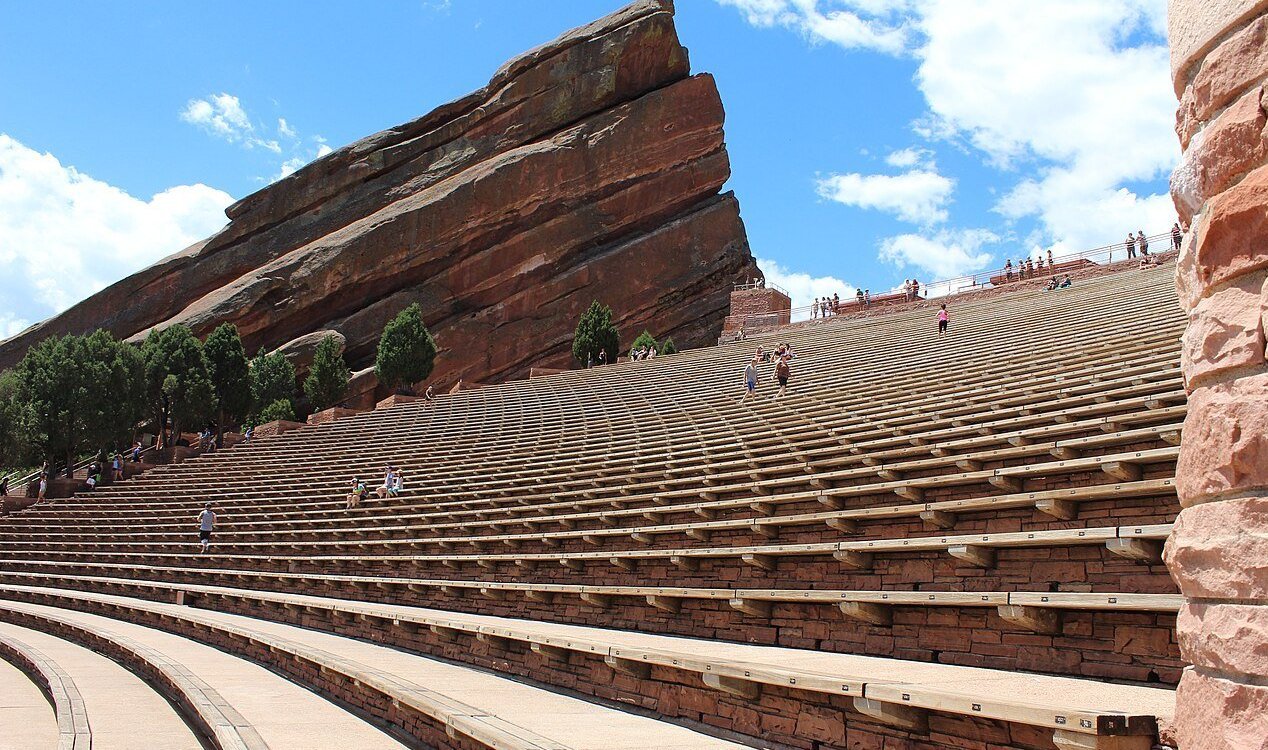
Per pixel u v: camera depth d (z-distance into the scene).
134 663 13.71
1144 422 10.65
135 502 31.72
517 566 15.77
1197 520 3.51
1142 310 22.05
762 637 9.35
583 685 8.97
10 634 18.77
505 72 68.69
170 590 22.14
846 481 13.09
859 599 7.76
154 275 63.12
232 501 28.25
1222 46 3.58
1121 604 5.75
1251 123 3.38
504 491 20.42
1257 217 3.33
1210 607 3.39
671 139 66.94
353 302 61.22
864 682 5.56
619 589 11.09
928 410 16.52
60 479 37.22
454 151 67.50
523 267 62.78
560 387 36.56
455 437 30.19
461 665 11.36
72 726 9.16
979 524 9.43
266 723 8.84
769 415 21.14
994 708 4.72
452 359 60.06
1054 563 7.84
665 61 68.44
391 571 18.75
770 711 6.61
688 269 65.69
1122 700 5.00
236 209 65.94
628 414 27.20
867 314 42.34
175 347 45.22
